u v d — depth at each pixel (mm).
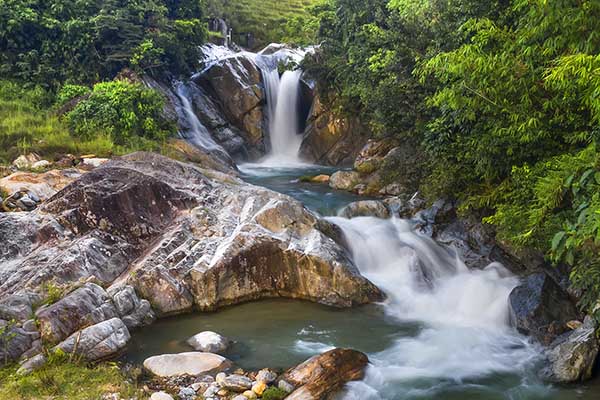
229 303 9250
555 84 7656
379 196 14969
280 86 23250
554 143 8938
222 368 6934
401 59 13914
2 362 6469
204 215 10281
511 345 8094
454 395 6656
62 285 8211
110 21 18906
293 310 9125
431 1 15711
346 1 19828
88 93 16609
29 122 15172
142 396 6066
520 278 10148
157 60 19578
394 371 7207
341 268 9453
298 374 6664
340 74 19375
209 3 31875
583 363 6973
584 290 8312
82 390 6074
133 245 9750
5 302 7441
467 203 11109
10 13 17875
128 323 8070
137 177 10391
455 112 10180
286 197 11023
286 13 34594
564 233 5652
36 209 9914
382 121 15305
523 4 7277
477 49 8281
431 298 9859
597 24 6633
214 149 19156
